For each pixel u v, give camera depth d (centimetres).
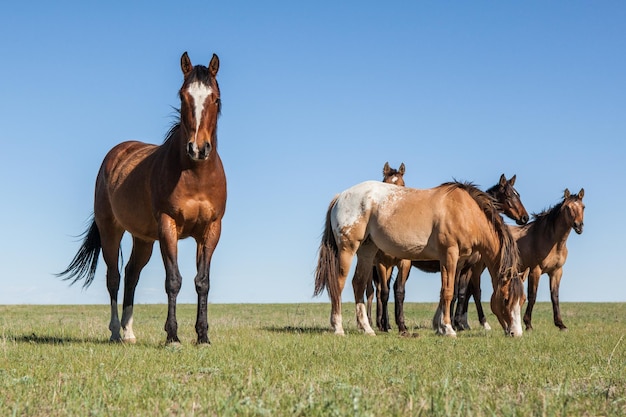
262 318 2100
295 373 721
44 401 577
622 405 555
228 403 523
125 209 1122
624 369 771
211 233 1045
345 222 1463
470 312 2631
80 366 776
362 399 541
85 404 544
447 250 1373
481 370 766
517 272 1380
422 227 1392
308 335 1314
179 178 999
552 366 805
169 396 586
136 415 511
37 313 2425
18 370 739
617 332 1489
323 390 600
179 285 1016
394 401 550
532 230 1767
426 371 755
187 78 991
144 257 1195
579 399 578
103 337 1239
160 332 1384
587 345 1100
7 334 1264
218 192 1030
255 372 733
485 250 1399
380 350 1007
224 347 999
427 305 3359
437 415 494
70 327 1504
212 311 2691
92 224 1279
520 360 859
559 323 1772
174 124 1083
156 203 1023
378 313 1717
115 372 733
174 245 1011
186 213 1010
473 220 1373
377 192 1459
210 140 966
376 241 1452
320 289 1471
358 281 1511
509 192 1731
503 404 534
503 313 1384
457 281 1686
